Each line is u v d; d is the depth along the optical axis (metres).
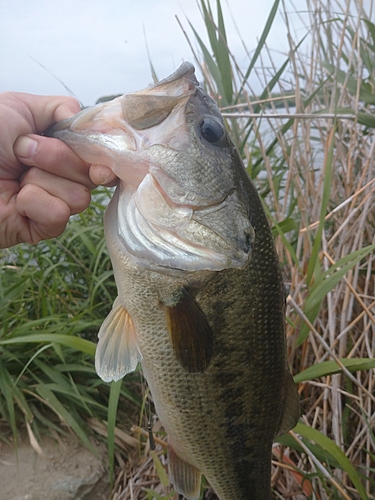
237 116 0.40
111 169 0.23
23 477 0.39
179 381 0.26
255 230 0.26
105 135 0.23
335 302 0.40
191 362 0.24
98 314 0.55
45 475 0.40
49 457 0.42
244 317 0.25
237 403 0.27
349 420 0.41
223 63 0.44
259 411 0.28
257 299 0.26
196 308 0.24
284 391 0.29
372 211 0.45
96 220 0.67
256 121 0.47
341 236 0.41
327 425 0.40
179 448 0.28
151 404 0.45
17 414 0.44
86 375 0.48
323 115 0.39
